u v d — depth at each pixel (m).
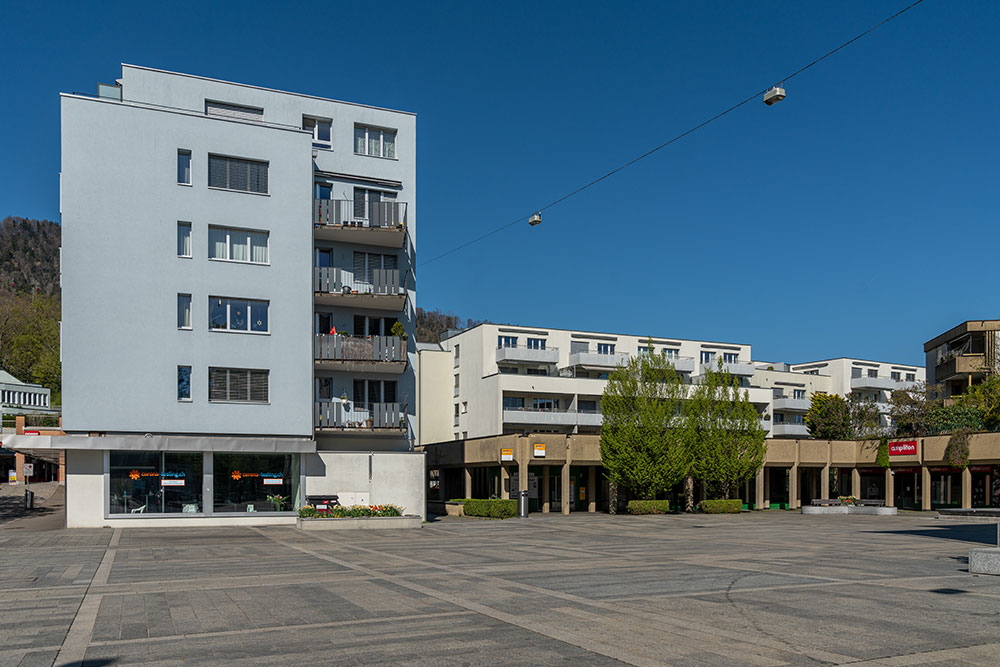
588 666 7.53
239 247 29.34
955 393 55.06
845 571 15.01
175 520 27.09
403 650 8.23
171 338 27.81
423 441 69.12
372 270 33.56
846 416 63.50
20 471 58.88
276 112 32.38
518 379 62.25
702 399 42.12
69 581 13.69
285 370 29.47
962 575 14.34
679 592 12.22
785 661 7.69
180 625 9.62
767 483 50.00
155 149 28.14
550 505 44.41
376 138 34.47
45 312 97.50
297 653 8.12
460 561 16.94
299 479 28.98
